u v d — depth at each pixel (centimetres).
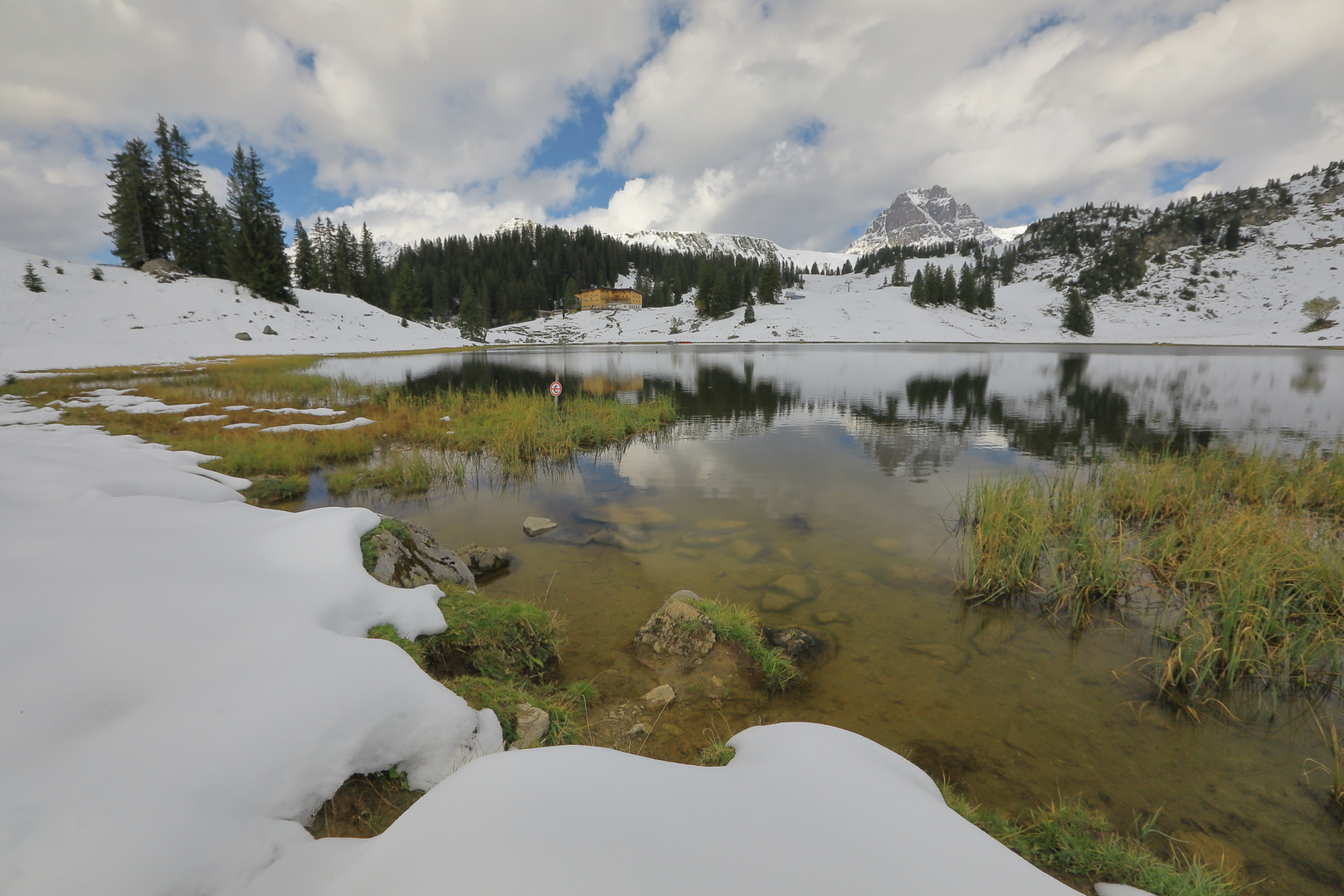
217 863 150
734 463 1147
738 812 154
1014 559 591
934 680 427
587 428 1405
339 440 1219
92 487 480
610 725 355
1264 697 409
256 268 6003
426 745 228
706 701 391
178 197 6350
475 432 1355
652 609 535
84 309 4650
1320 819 298
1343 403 1938
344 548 388
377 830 196
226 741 186
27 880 130
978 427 1537
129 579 269
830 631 502
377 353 5475
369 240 9762
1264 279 12444
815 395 2288
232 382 2323
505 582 591
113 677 207
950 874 135
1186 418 1669
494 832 134
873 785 180
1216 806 307
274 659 232
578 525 774
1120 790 318
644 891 116
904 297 12288
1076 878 249
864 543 710
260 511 462
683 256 17538
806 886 124
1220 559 578
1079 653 469
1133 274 13800
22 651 206
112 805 153
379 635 327
